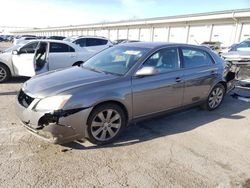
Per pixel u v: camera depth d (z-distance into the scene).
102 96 3.53
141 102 4.04
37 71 7.37
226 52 13.49
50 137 3.33
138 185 2.85
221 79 5.50
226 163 3.41
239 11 25.61
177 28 33.97
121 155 3.48
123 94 3.75
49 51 7.76
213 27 29.20
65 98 3.29
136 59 4.14
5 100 5.77
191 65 4.90
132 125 4.54
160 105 4.36
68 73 4.12
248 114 5.53
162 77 4.29
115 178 2.96
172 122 4.83
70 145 3.66
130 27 42.75
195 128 4.57
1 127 4.15
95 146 3.68
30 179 2.85
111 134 3.80
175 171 3.16
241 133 4.46
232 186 2.92
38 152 3.42
